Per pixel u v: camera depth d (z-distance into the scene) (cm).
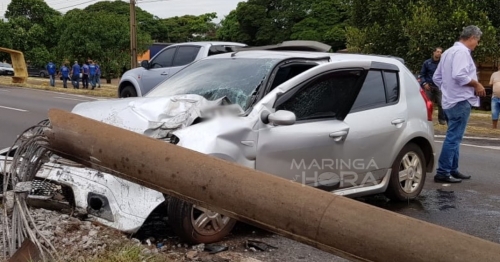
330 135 536
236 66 577
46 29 5053
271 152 498
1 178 483
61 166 470
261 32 5256
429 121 668
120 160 302
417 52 1784
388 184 623
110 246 391
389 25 1873
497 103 1331
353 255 239
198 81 579
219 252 462
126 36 3791
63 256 357
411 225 228
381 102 607
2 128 1177
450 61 717
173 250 457
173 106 500
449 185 743
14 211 354
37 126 380
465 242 218
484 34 1714
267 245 484
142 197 441
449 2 1811
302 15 5153
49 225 421
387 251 228
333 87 556
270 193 256
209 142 461
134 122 486
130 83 1434
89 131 316
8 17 5244
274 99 509
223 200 269
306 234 248
